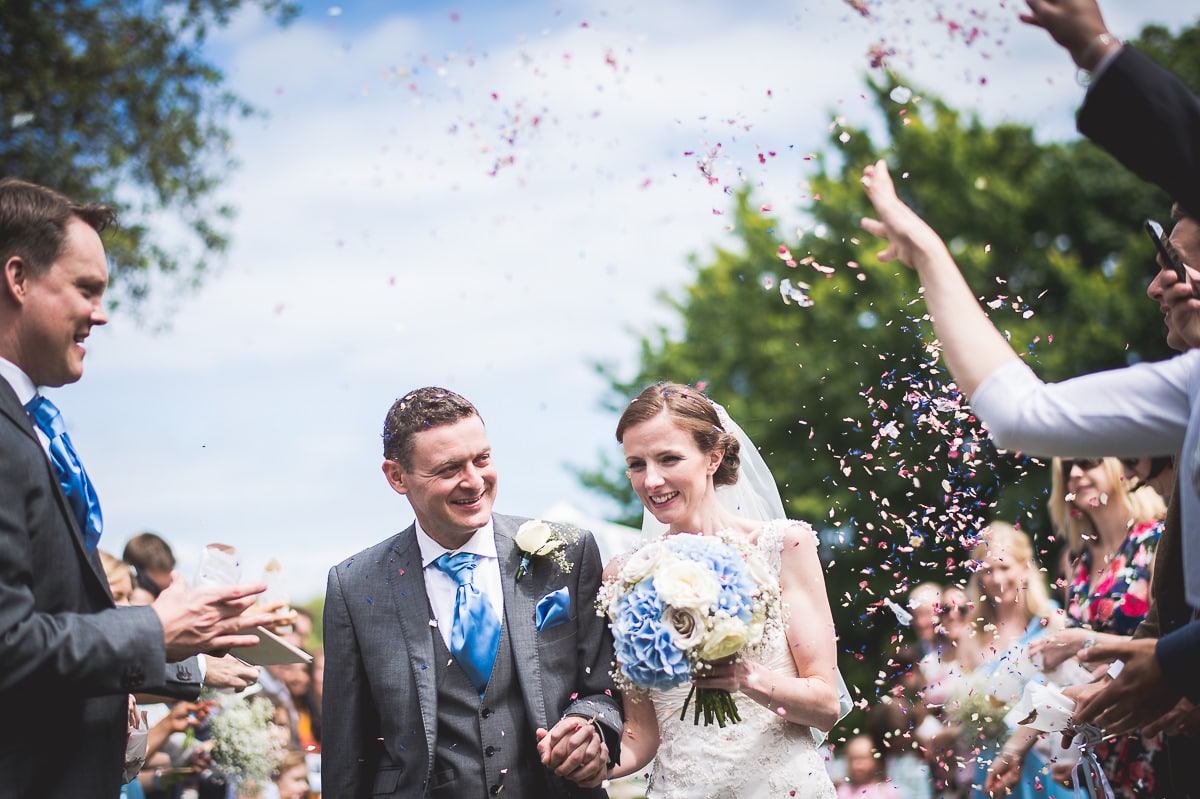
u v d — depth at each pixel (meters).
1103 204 17.25
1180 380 2.04
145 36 9.47
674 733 3.60
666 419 3.59
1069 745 3.52
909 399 3.71
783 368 16.70
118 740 2.80
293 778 5.79
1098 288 15.73
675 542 3.32
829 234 16.47
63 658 2.51
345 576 3.65
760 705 3.54
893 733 4.53
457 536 3.58
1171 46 17.89
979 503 3.72
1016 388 2.03
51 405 2.78
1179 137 1.84
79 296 2.74
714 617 3.12
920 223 2.14
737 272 19.50
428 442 3.47
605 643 3.59
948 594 4.23
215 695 5.19
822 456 15.09
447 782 3.38
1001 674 4.27
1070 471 4.39
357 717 3.50
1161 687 2.33
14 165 8.93
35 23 8.97
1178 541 2.72
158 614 2.70
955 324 2.08
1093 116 1.89
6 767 2.55
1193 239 2.82
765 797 3.46
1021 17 1.96
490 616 3.52
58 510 2.68
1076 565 4.57
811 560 3.57
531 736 3.47
